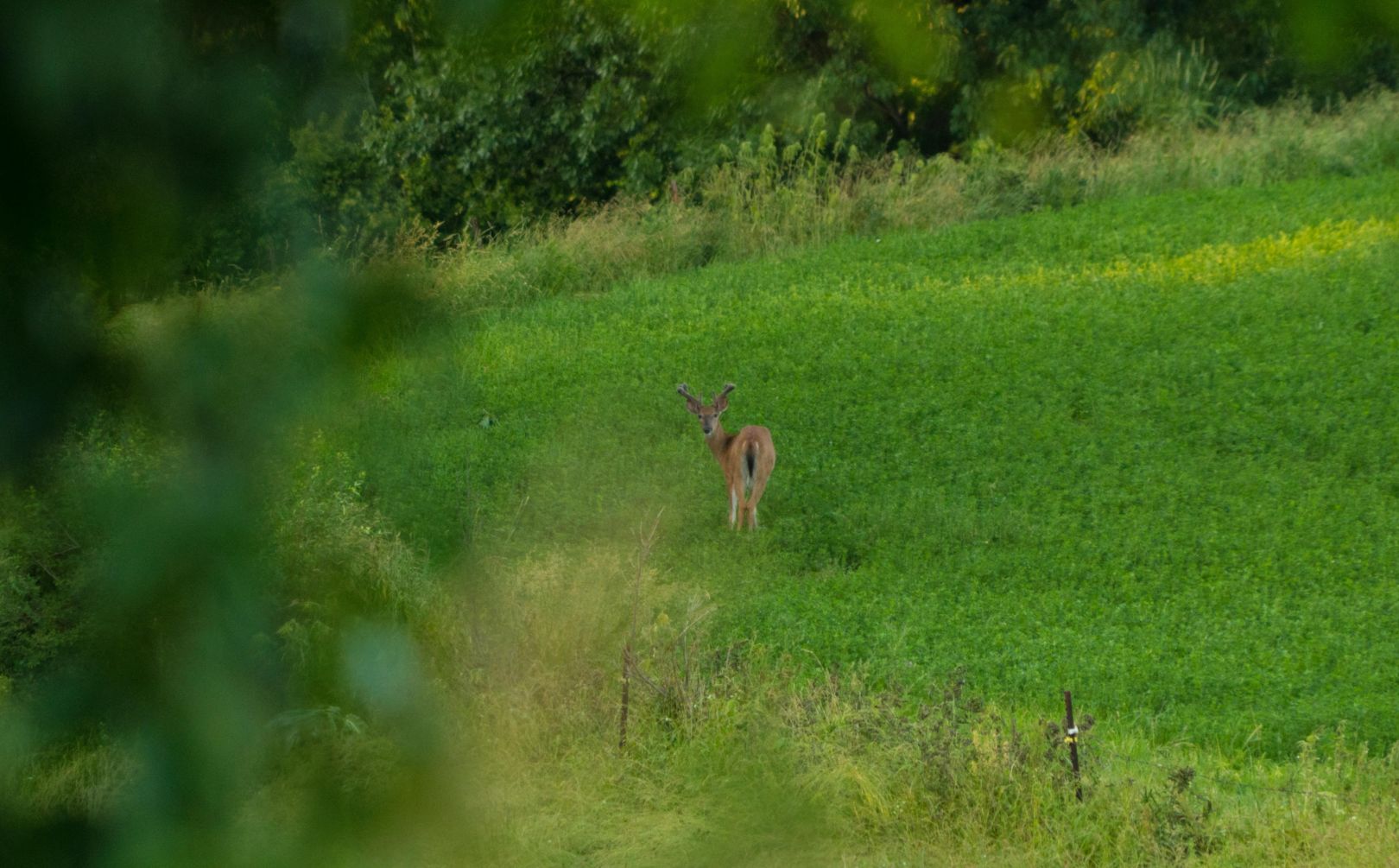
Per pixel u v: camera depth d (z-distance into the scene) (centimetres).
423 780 304
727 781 1363
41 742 277
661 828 1263
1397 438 2653
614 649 1762
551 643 1644
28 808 273
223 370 281
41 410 273
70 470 275
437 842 306
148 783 273
